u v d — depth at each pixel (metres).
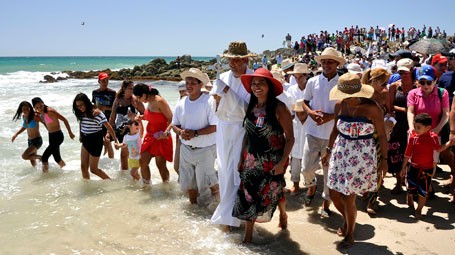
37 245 4.30
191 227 4.75
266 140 4.05
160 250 4.18
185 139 5.07
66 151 8.58
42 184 6.36
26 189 6.12
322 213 5.08
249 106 4.17
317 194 5.91
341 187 4.01
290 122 4.03
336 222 4.88
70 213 5.18
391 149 5.56
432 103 5.09
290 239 4.42
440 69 6.68
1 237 4.48
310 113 4.93
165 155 6.06
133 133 6.43
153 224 4.84
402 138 5.53
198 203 5.54
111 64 99.50
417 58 9.19
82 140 6.38
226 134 4.40
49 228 4.73
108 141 7.63
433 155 4.79
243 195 4.20
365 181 3.95
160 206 5.42
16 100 17.73
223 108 4.30
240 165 4.27
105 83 8.06
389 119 5.18
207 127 5.13
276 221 4.94
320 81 5.05
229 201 4.45
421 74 5.07
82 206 5.41
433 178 6.30
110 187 6.20
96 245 4.30
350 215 4.13
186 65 48.25
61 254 4.10
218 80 4.29
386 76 5.01
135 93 5.80
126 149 6.96
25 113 7.09
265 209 4.12
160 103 5.82
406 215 4.96
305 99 5.26
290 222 4.89
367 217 4.95
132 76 44.00
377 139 4.22
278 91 3.98
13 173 6.97
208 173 5.28
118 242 4.36
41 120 7.24
